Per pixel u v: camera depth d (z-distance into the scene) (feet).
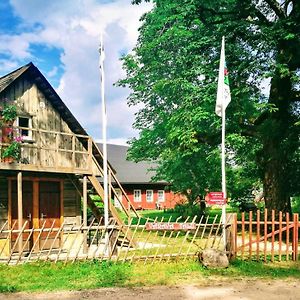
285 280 37.32
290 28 67.05
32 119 57.98
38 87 59.31
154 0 79.97
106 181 49.90
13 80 55.36
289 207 77.71
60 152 60.39
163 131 91.20
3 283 34.76
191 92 74.43
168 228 44.98
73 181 59.36
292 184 78.28
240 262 43.62
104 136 51.03
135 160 104.68
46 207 58.08
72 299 30.94
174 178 98.27
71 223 60.44
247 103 71.82
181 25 81.05
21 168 49.93
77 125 62.03
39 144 58.29
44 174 57.52
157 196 187.93
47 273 38.29
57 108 61.05
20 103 57.16
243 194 102.01
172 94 84.58
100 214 63.31
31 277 36.96
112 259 42.98
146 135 96.32
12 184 55.26
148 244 59.21
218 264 41.32
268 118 74.59
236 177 96.63
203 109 70.59
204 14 76.74
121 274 37.99
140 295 32.07
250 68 67.67
